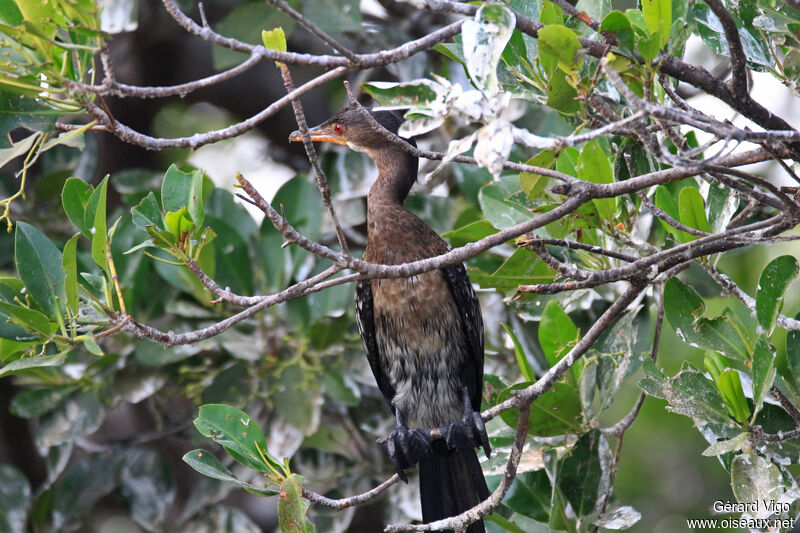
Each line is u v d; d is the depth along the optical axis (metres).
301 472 9.88
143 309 9.63
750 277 11.02
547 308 7.39
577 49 5.30
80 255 9.66
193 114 13.53
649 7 5.43
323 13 9.41
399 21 11.41
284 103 5.34
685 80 5.61
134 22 9.21
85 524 12.21
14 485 10.17
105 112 5.32
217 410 6.30
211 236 5.62
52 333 5.71
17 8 5.41
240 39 9.34
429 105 5.30
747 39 6.42
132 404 11.91
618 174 6.80
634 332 7.62
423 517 7.76
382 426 9.90
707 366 6.74
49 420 9.67
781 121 5.71
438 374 8.33
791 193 6.09
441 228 10.02
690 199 6.58
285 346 9.52
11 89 5.21
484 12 5.19
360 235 11.20
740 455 6.11
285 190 9.85
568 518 7.25
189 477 12.17
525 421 6.21
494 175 4.73
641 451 11.35
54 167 10.81
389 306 8.17
